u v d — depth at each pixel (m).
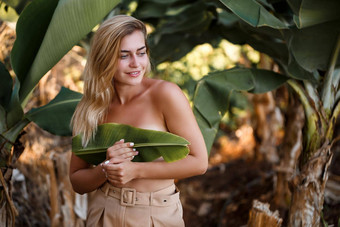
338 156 4.49
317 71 2.46
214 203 4.62
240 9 1.95
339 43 2.13
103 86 1.74
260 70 2.48
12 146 2.22
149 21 3.44
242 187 4.45
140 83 1.82
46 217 3.27
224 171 5.15
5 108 2.20
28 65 2.12
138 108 1.78
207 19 3.18
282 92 4.05
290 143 3.38
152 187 1.78
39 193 3.30
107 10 1.79
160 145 1.66
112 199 1.81
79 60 3.78
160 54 3.60
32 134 3.34
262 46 2.65
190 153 1.75
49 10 2.00
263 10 2.02
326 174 2.36
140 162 1.74
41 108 2.31
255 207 2.29
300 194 2.37
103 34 1.67
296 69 2.36
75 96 2.39
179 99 1.72
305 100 2.39
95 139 1.80
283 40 2.36
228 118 6.00
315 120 2.35
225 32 3.04
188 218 4.55
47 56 1.93
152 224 1.77
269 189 4.25
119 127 1.74
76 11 1.80
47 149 3.30
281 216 3.48
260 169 4.75
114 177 1.67
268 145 4.71
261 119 4.69
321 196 2.35
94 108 1.80
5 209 2.16
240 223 4.10
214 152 6.06
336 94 2.38
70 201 2.94
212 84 2.38
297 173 2.41
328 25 2.06
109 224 1.81
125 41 1.67
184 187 5.02
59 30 1.86
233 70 2.46
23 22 1.99
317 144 2.34
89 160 1.87
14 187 3.32
